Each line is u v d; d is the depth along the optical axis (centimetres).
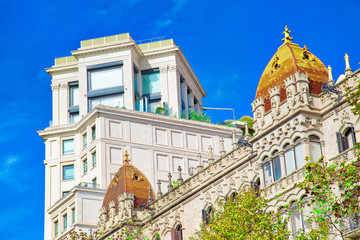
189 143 11219
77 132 11469
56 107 12294
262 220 5528
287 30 6638
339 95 5928
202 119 11869
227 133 11488
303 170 5947
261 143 6462
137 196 8525
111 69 11919
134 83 11956
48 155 11519
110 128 10888
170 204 7819
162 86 12094
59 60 12612
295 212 5953
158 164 10912
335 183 5588
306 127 6022
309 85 6175
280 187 6150
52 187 11381
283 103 6259
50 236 11112
